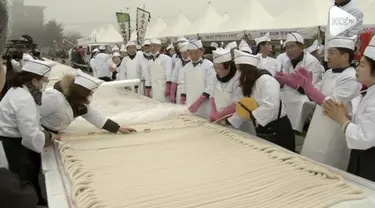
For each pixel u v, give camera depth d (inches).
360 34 122.7
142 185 66.1
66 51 972.6
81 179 68.1
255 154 84.9
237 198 59.6
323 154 98.7
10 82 96.9
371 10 223.9
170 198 59.7
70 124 123.1
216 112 123.6
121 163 80.3
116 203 57.8
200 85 157.9
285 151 87.7
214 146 92.8
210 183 66.7
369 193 62.2
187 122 126.0
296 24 287.7
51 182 71.3
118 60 362.0
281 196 60.2
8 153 97.7
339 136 96.2
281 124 106.7
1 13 26.3
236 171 73.1
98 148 93.8
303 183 65.8
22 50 187.9
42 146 95.5
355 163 81.7
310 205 56.3
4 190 25.6
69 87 107.1
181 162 80.0
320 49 237.5
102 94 180.9
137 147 94.3
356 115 79.6
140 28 540.4
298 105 173.5
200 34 402.3
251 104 103.1
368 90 77.7
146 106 152.8
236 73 116.9
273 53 331.3
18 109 93.4
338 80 98.6
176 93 212.1
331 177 68.4
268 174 70.9
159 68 228.7
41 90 104.8
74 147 95.5
